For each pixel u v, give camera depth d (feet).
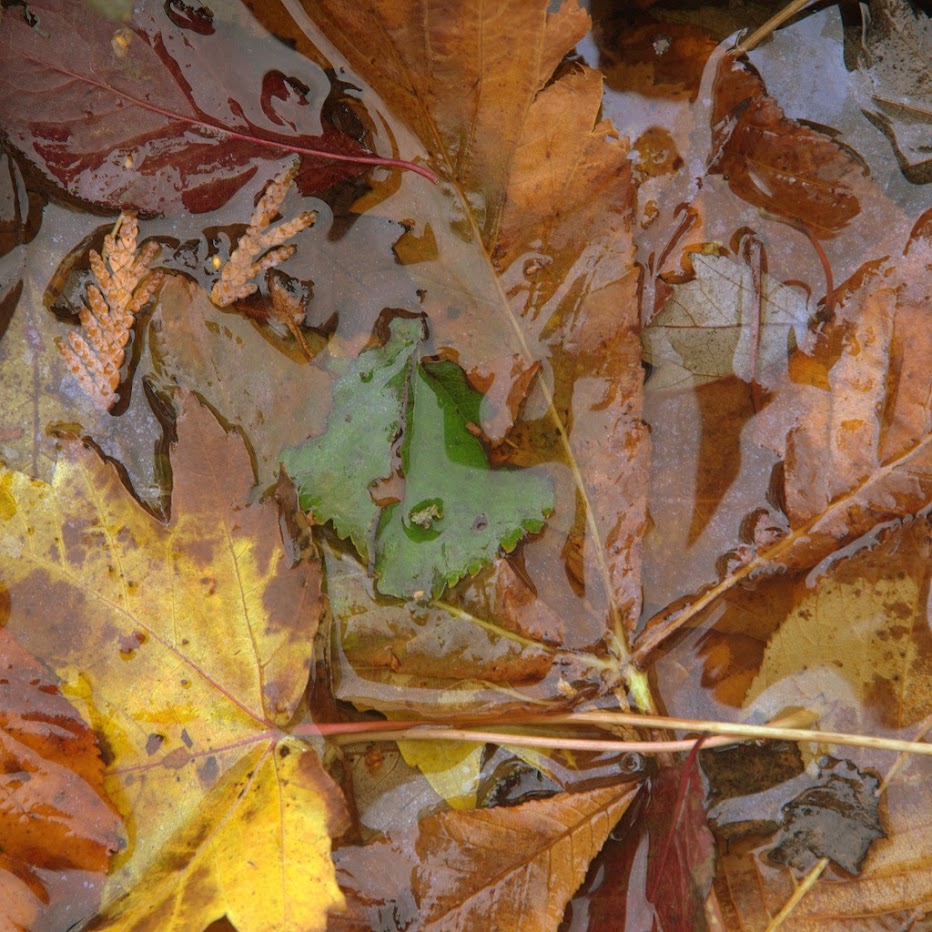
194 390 2.55
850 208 2.58
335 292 2.56
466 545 2.54
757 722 2.54
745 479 2.56
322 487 2.54
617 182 2.55
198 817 2.50
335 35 2.55
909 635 2.54
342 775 2.53
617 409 2.55
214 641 2.51
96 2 2.54
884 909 2.52
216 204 2.57
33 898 2.48
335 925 2.51
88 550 2.50
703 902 2.50
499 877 2.51
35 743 2.49
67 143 2.55
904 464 2.55
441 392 2.55
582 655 2.54
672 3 2.60
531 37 2.52
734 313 2.58
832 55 2.60
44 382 2.55
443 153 2.56
